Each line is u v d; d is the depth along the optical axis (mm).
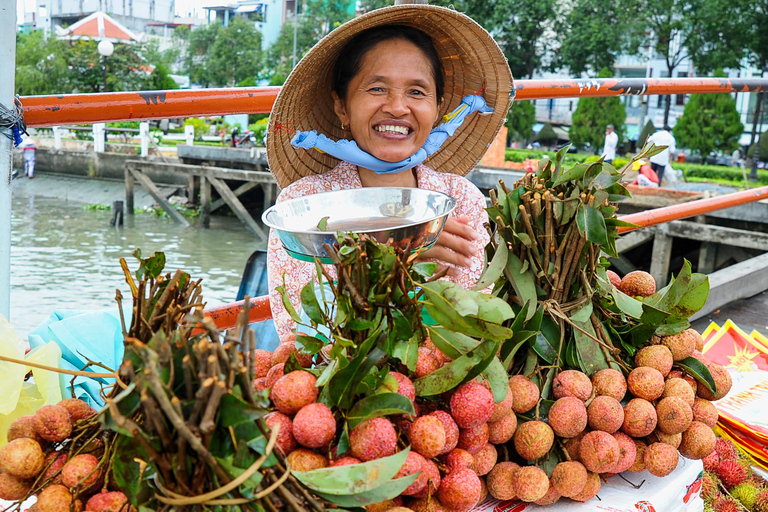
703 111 20234
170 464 712
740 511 1683
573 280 1213
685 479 1255
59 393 1267
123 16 65188
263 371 1073
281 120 1550
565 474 1065
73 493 823
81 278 10812
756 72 27578
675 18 25312
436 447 888
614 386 1143
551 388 1174
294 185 1599
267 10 53969
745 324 4238
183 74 46312
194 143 22703
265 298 1764
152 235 15094
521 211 1178
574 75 27359
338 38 1423
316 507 792
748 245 8594
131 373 670
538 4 25578
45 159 21641
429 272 959
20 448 847
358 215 1321
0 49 1258
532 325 1125
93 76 26328
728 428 1877
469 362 957
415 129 1511
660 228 9328
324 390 912
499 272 1194
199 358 680
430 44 1505
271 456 749
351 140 1604
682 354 1237
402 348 952
